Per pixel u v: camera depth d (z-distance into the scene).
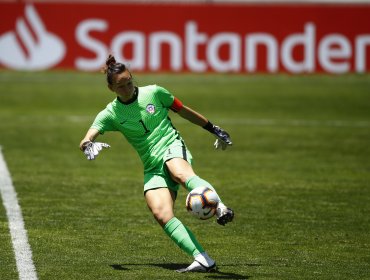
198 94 92.69
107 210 38.41
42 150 58.72
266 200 41.56
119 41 104.81
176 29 104.62
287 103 88.44
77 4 104.69
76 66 106.44
